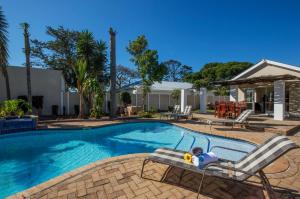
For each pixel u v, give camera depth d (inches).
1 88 656.4
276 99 523.2
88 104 729.0
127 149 325.1
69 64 995.3
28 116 437.4
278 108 518.9
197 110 962.7
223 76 1510.8
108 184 152.9
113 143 361.7
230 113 563.2
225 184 153.4
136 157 212.5
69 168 243.4
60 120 533.3
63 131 430.3
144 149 325.4
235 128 419.2
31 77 701.3
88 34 728.3
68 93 757.9
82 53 721.6
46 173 226.7
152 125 542.0
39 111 690.2
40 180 209.0
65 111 750.5
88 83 608.7
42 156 287.6
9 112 444.8
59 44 1055.0
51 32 1039.0
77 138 399.9
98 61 748.6
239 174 131.3
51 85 732.0
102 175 168.1
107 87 900.6
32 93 701.9
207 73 1609.3
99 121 546.0
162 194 139.2
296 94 615.8
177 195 138.0
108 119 587.2
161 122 544.4
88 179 160.9
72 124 483.2
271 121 492.1
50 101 729.0
